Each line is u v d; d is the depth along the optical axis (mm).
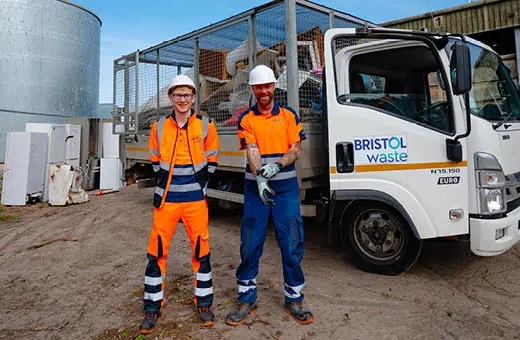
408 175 3332
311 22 4348
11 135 7977
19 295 3344
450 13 9156
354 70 3812
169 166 2695
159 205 2678
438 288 3352
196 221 2758
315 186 4250
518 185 3424
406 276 3635
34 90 15867
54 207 7766
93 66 18312
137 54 6781
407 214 3338
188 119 2777
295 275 2770
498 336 2562
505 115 3588
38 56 15867
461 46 2832
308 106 4246
